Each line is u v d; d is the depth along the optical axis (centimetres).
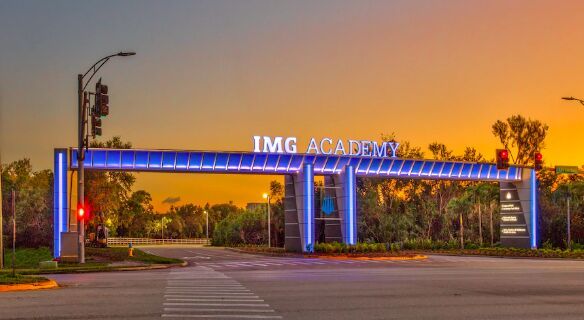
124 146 9512
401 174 7175
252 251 7306
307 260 5084
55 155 5456
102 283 2483
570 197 8438
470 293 2034
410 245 8262
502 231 7669
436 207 10200
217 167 6278
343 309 1612
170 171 6162
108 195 8912
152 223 16525
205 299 1834
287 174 6669
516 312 1559
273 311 1566
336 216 6856
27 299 1831
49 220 6544
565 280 2608
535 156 4531
